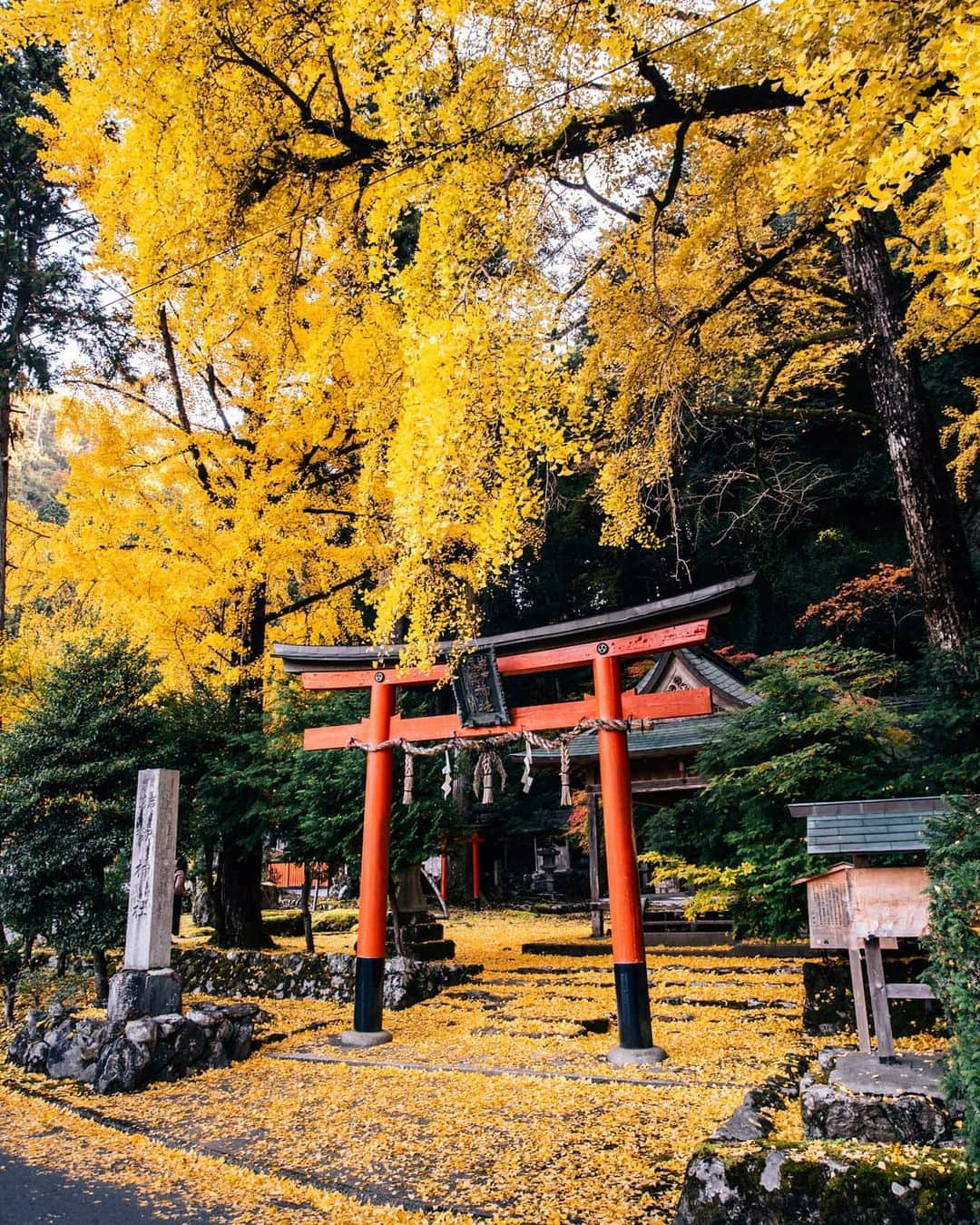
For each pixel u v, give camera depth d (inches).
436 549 213.8
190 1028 258.5
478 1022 306.0
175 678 434.3
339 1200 154.6
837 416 372.5
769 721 325.4
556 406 214.8
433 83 200.8
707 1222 127.2
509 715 284.2
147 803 291.6
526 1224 140.4
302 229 283.3
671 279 307.0
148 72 239.3
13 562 576.4
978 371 717.3
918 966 243.8
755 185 272.5
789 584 808.3
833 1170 123.8
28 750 313.7
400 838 385.7
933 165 250.7
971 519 647.8
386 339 322.0
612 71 194.9
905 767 289.0
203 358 331.0
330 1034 301.3
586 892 941.8
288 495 416.8
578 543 903.1
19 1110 226.7
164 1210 156.2
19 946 385.4
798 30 140.6
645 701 270.1
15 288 473.4
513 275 203.5
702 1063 231.8
